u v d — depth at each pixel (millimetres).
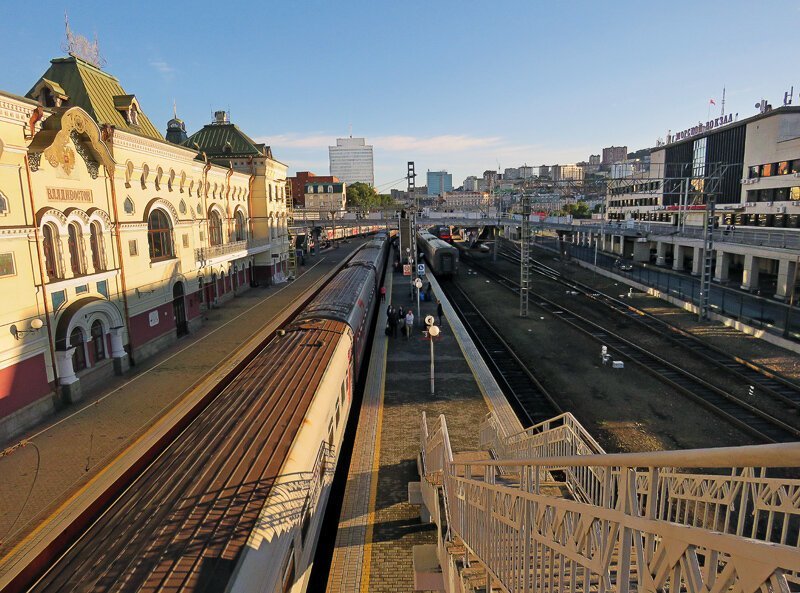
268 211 40250
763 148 42844
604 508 3107
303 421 9367
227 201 34625
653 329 28625
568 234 82688
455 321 29672
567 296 40062
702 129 53531
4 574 8914
